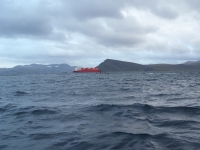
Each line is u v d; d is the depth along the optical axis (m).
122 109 14.64
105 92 28.36
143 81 58.16
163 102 18.08
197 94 24.64
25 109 15.52
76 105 17.11
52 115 13.40
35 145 8.22
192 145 7.68
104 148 7.65
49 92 29.77
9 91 32.44
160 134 8.96
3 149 7.93
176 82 52.03
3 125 11.34
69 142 8.38
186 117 12.14
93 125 10.81
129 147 7.67
